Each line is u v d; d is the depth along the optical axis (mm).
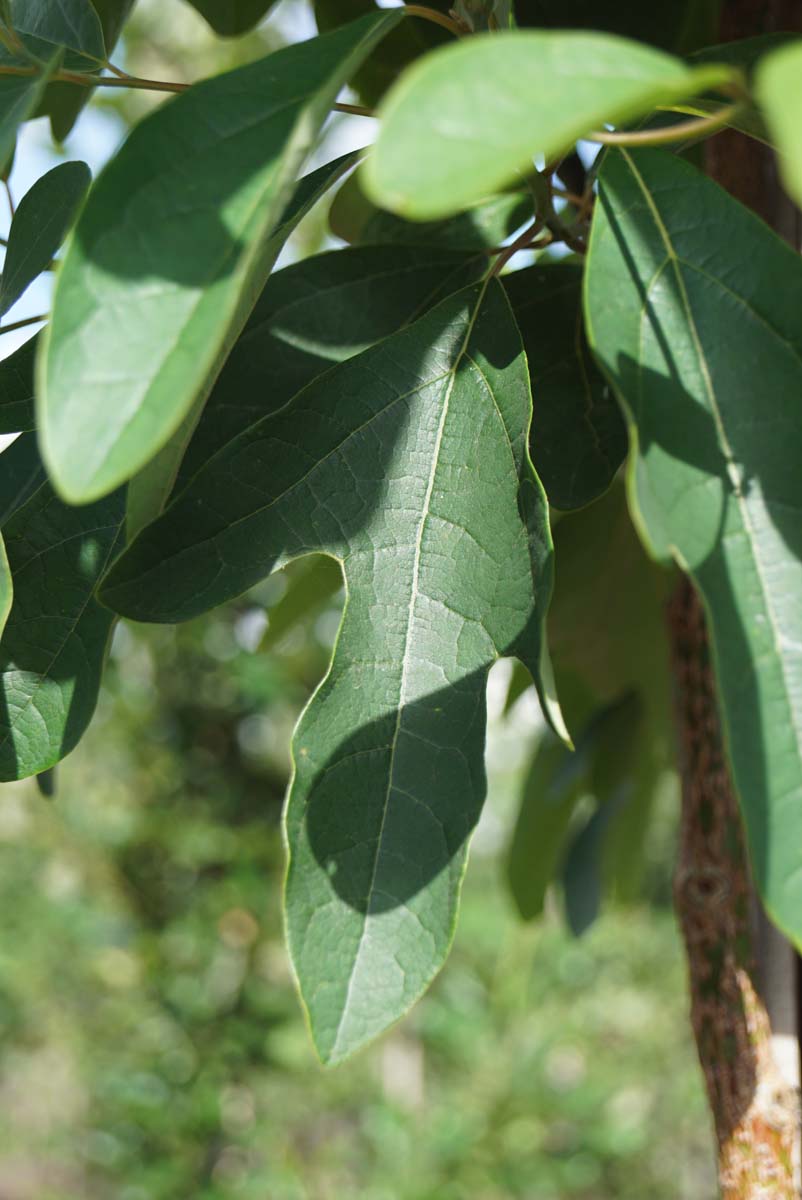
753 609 423
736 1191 541
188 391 399
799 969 553
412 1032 2469
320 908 455
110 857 2107
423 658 471
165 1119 1910
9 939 2102
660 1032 2736
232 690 2100
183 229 412
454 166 374
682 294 449
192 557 471
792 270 448
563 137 375
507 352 481
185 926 2006
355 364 483
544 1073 2527
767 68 357
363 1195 2133
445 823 462
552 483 499
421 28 591
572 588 745
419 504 478
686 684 567
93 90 611
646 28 568
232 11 688
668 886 2900
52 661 487
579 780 904
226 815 2111
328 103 416
